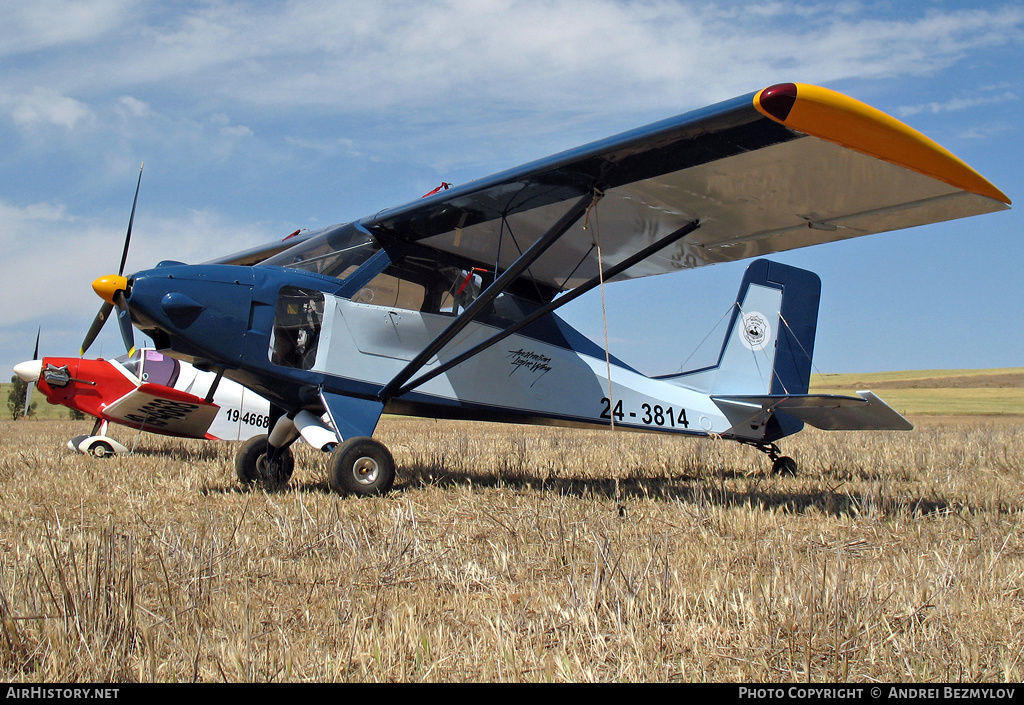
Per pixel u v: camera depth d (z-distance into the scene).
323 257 6.71
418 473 7.61
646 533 4.49
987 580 3.31
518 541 4.18
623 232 6.95
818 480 7.66
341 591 3.18
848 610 2.66
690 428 8.76
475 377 7.32
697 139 5.01
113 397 10.64
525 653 2.46
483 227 6.80
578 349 8.14
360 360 6.60
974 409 49.06
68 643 2.39
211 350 6.01
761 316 9.50
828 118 4.34
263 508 5.23
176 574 3.26
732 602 2.94
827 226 6.21
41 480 6.69
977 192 5.00
